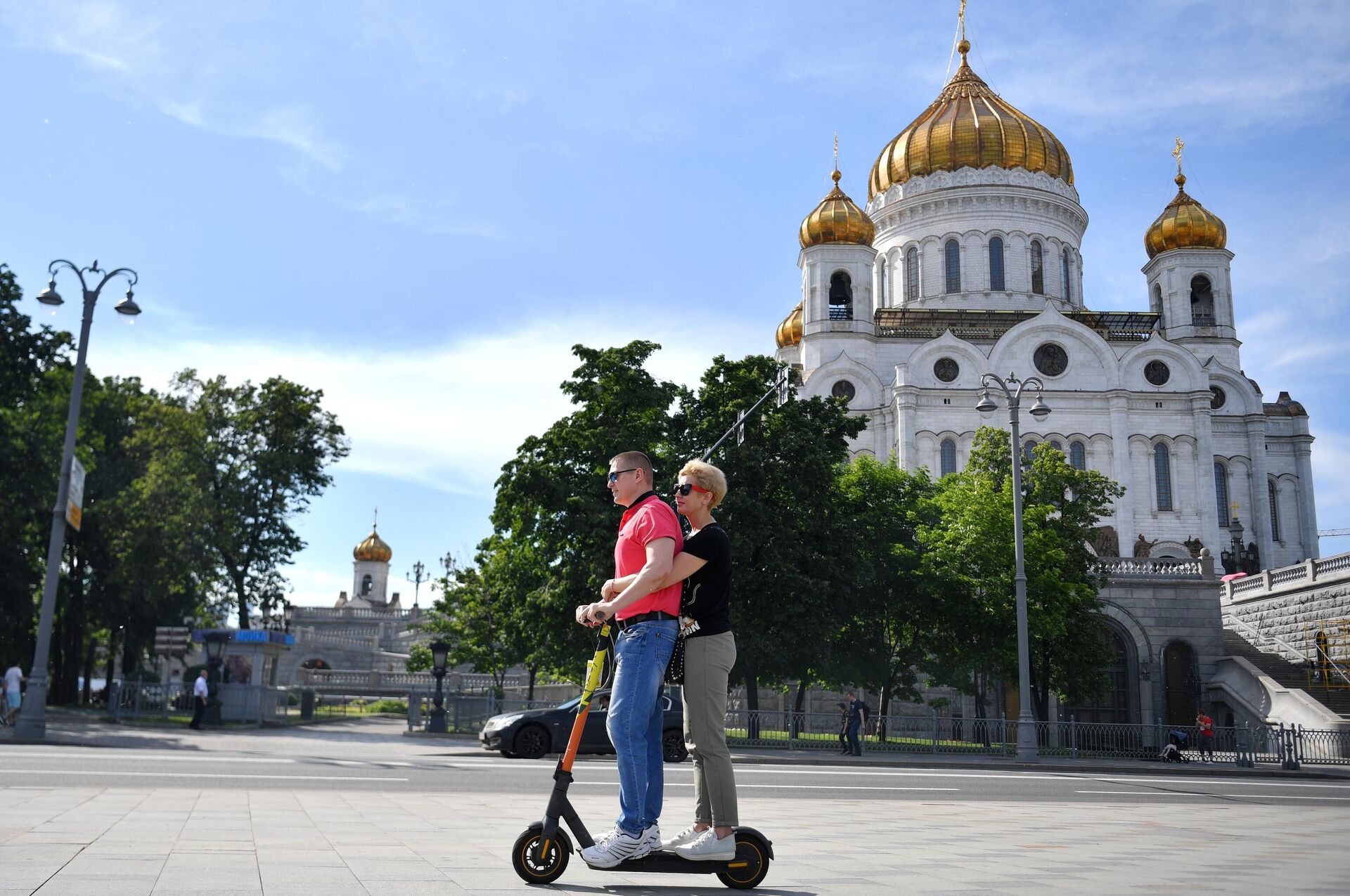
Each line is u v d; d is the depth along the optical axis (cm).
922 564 4528
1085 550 4809
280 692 4091
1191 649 5531
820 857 798
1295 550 7819
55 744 2336
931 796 1584
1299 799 1786
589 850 626
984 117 8444
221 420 5625
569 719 2506
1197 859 849
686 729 664
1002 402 7138
